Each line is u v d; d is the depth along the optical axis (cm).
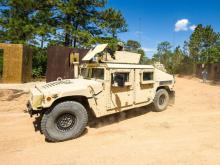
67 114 514
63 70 1269
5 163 405
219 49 3350
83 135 548
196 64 3381
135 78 647
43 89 521
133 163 404
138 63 705
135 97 653
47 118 494
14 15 2034
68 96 527
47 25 1933
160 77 753
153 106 763
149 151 455
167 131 577
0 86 1209
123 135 547
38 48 1861
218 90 1344
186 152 448
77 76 684
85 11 2238
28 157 429
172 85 812
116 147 476
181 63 3819
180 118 700
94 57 618
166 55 4091
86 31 2108
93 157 429
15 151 456
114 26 2416
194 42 3556
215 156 431
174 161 411
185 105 880
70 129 520
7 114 714
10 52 1399
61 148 472
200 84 1809
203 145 485
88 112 623
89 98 542
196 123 649
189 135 548
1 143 495
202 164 399
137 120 673
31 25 1891
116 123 641
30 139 519
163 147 474
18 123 630
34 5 1978
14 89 1088
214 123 652
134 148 470
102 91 569
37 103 482
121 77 579
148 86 697
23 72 1446
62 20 2153
